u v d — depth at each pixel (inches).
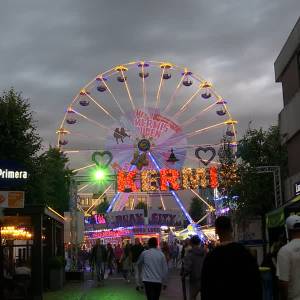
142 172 2047.2
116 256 1344.7
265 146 1195.3
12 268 708.7
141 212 2175.2
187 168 2042.3
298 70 835.4
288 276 246.4
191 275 509.0
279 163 1171.9
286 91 914.7
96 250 1026.1
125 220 2175.2
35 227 692.1
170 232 2165.4
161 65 2166.6
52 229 895.1
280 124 951.0
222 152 1289.4
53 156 1713.8
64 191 1612.9
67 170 1691.7
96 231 2208.4
